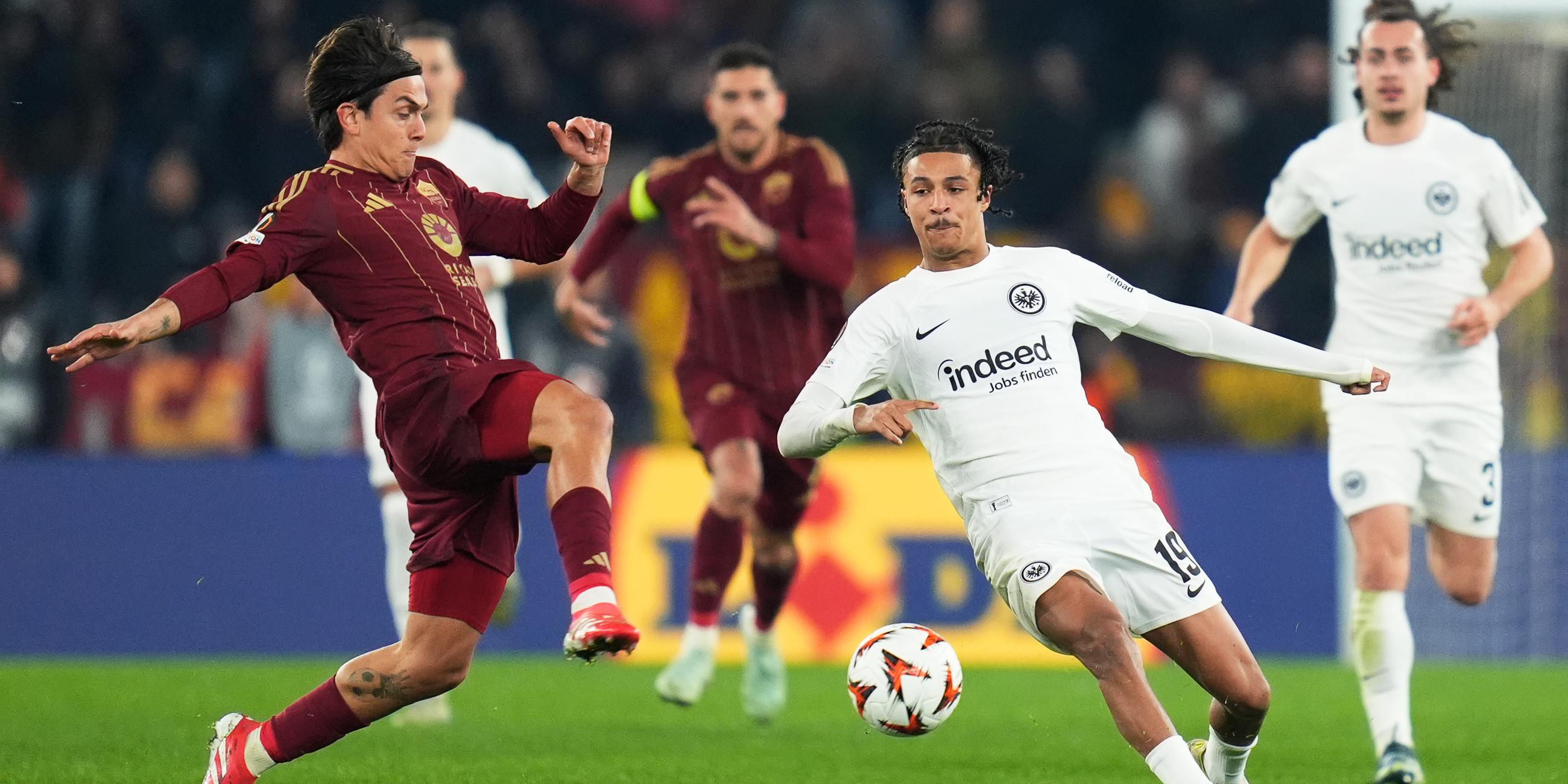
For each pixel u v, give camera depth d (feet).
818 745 80.74
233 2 182.91
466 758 74.59
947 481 57.11
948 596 129.49
